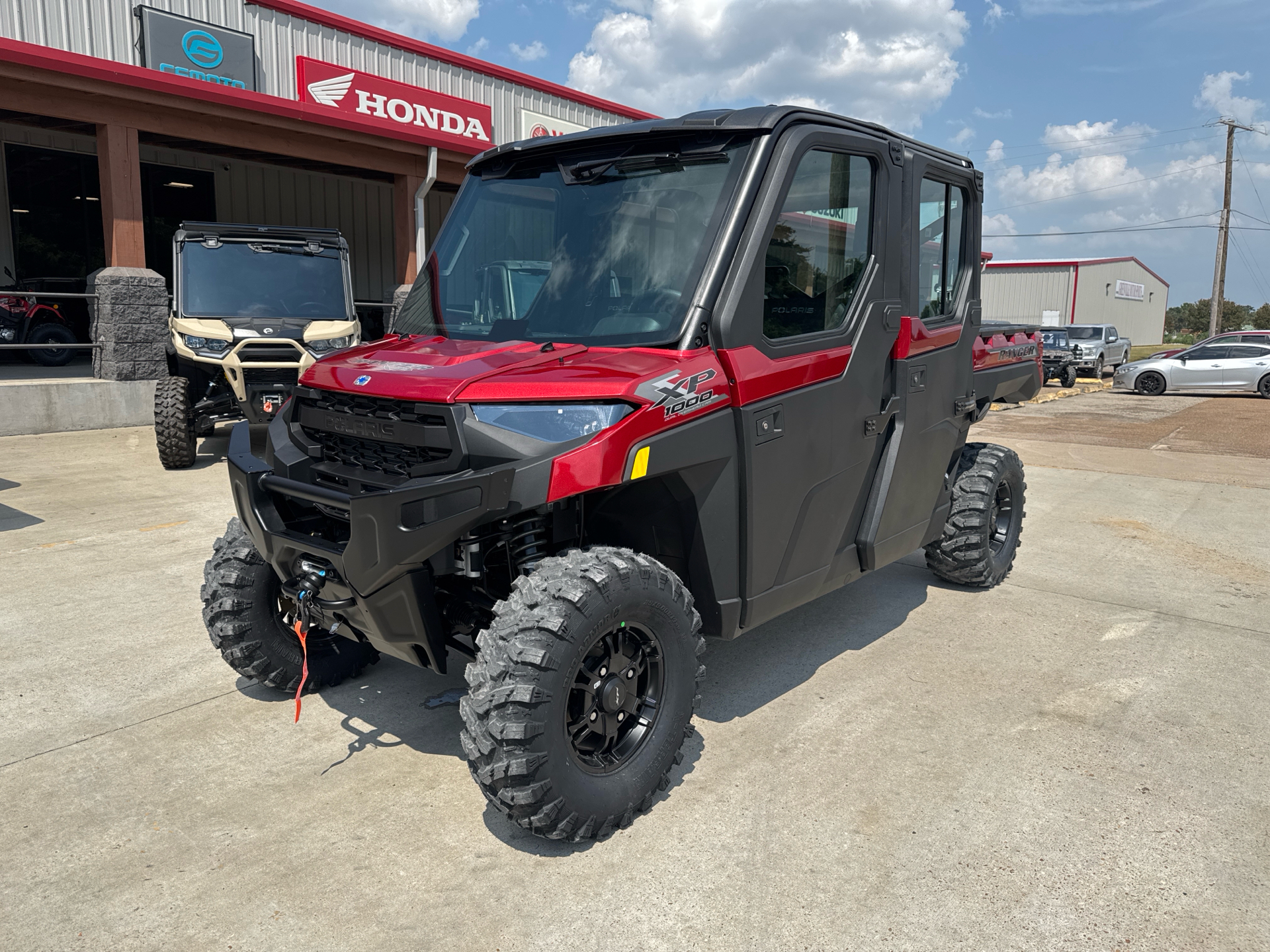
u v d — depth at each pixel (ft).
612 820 8.95
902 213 12.35
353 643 12.99
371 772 10.47
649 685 9.65
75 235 54.44
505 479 8.16
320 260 32.53
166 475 27.73
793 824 9.39
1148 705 12.47
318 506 9.71
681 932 7.72
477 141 48.60
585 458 8.34
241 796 9.91
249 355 28.50
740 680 13.23
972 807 9.74
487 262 11.35
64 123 43.42
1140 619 16.17
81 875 8.48
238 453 10.67
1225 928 7.82
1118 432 45.73
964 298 14.79
